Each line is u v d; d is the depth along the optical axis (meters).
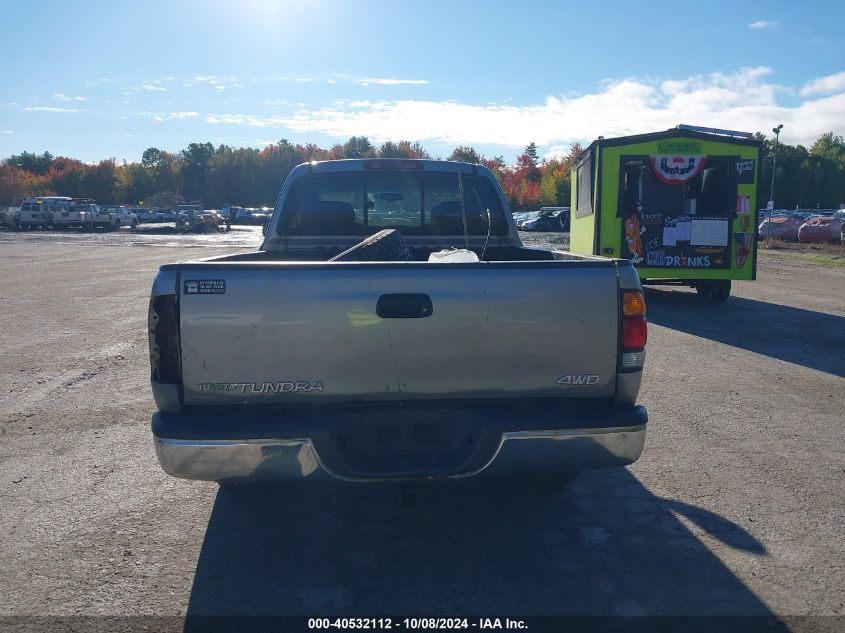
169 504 4.50
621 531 4.10
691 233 12.99
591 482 4.82
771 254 25.95
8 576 3.63
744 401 6.76
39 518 4.29
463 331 3.42
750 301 13.88
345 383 3.40
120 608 3.34
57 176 123.06
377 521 4.25
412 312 3.39
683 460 5.21
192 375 3.36
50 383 7.38
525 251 5.48
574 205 15.45
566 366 3.50
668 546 3.92
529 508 4.42
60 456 5.32
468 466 3.44
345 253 4.64
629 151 12.91
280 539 4.03
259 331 3.35
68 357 8.59
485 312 3.42
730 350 9.11
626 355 3.53
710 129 13.41
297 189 5.86
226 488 4.46
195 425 3.33
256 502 4.53
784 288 16.08
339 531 4.13
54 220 49.00
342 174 5.85
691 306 13.16
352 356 3.38
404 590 3.49
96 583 3.57
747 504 4.45
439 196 5.95
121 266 21.22
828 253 26.34
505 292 3.43
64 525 4.20
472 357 3.44
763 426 6.00
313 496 4.61
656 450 5.43
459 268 3.42
